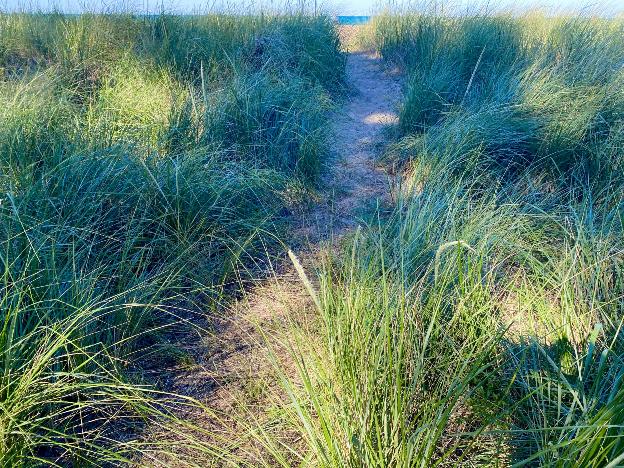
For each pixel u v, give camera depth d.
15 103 3.89
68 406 1.87
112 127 3.91
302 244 3.44
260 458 1.80
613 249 2.54
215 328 2.58
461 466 1.70
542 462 1.59
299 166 4.38
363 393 1.69
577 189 3.74
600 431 1.40
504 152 4.19
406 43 8.47
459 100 5.61
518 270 2.66
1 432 1.64
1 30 6.25
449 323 2.04
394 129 5.67
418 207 3.33
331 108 6.20
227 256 3.11
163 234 3.03
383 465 1.52
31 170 3.05
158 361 2.33
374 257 2.56
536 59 5.91
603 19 7.69
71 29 6.29
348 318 1.90
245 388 2.19
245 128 4.50
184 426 1.98
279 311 2.71
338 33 8.65
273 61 6.46
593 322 2.19
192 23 6.94
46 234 2.53
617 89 4.63
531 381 1.92
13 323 1.86
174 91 5.14
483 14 8.02
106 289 2.50
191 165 3.52
